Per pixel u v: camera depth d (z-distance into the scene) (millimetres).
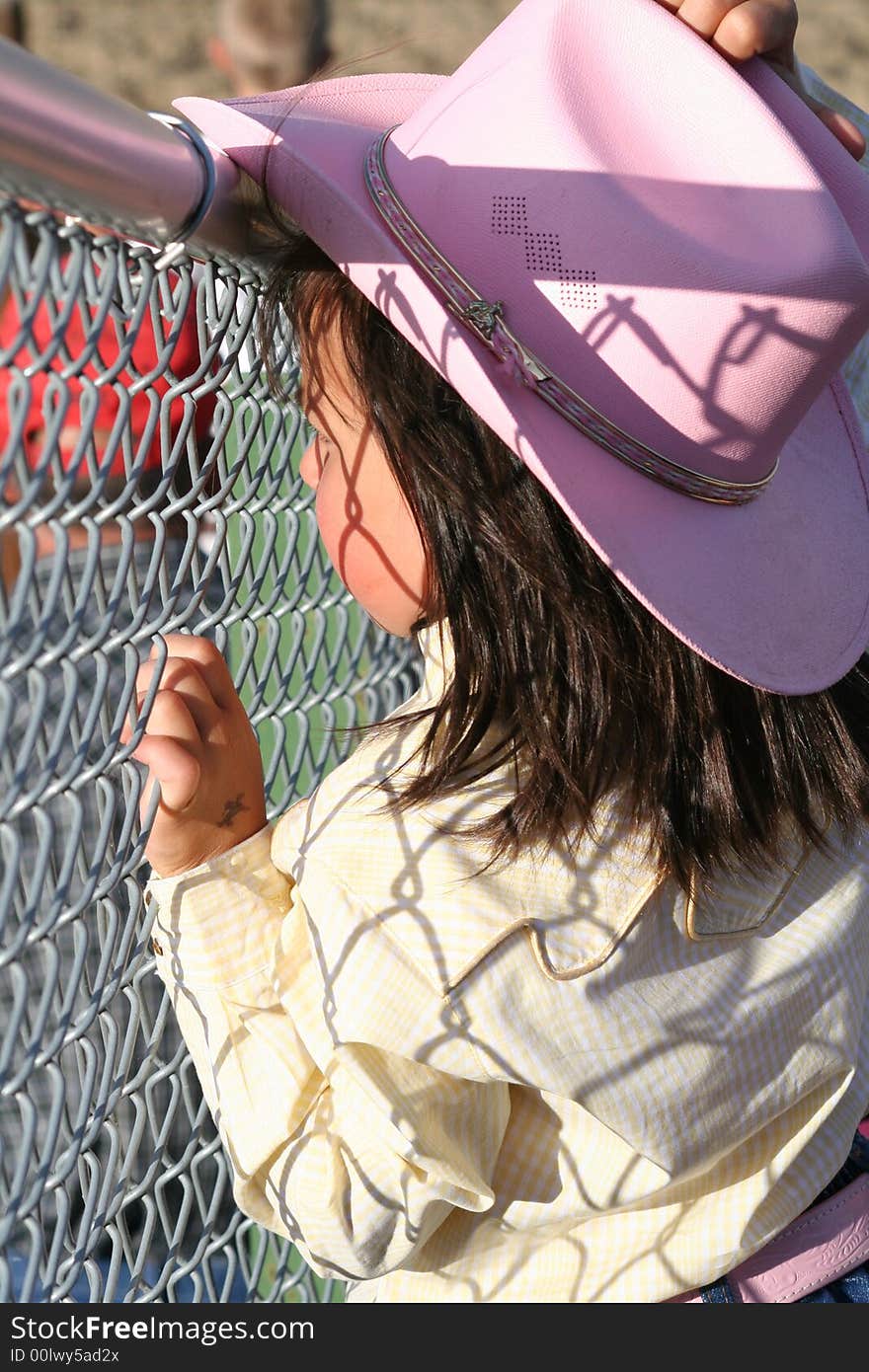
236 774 1271
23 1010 909
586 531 1178
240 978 1261
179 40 8242
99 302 920
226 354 1274
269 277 1245
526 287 1201
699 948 1330
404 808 1248
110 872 1050
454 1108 1223
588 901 1255
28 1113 927
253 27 2613
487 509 1240
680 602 1280
